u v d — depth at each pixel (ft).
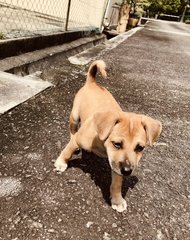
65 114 2.07
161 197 1.48
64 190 1.37
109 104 1.52
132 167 1.22
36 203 1.26
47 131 1.81
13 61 2.56
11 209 1.20
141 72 3.73
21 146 1.61
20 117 1.87
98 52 4.50
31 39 2.91
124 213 1.32
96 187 1.44
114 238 1.18
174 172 1.71
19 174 1.40
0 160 1.46
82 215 1.25
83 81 2.85
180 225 1.33
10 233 1.10
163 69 4.16
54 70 2.99
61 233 1.14
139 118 1.36
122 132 1.27
